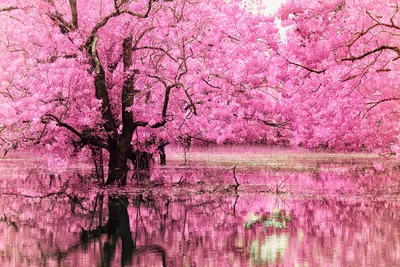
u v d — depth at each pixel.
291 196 29.38
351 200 27.70
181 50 33.00
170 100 34.12
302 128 34.41
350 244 17.39
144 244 17.70
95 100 29.50
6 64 30.80
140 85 31.77
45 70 28.47
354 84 29.03
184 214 23.77
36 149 33.84
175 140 38.38
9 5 30.28
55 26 30.59
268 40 27.92
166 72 32.22
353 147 38.06
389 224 20.89
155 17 31.58
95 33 30.42
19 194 30.56
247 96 34.44
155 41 32.69
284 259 15.46
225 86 33.19
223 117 34.22
